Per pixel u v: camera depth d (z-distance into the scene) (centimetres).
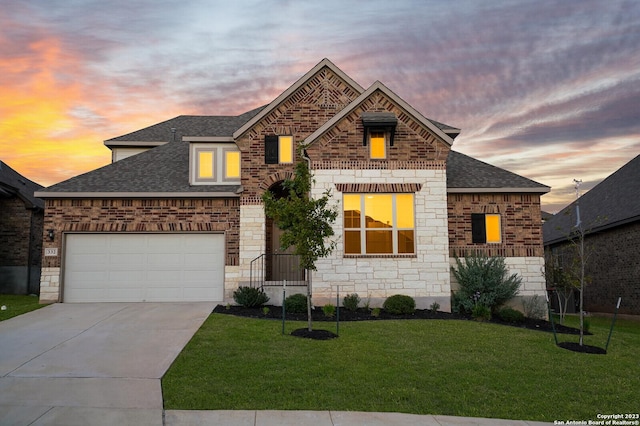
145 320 1286
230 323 1245
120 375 829
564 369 924
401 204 1579
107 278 1650
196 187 1739
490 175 1761
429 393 779
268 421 663
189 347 1001
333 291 1517
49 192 1631
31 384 784
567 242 2450
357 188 1558
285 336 1106
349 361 923
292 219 1141
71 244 1658
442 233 1558
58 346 1016
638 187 2145
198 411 691
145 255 1666
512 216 1678
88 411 683
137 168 1877
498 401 758
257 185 1705
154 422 652
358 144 1580
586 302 2375
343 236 1547
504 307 1561
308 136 1617
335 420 673
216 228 1678
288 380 813
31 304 1712
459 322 1369
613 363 979
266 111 1745
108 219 1659
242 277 1652
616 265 2108
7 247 2283
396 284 1530
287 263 1808
